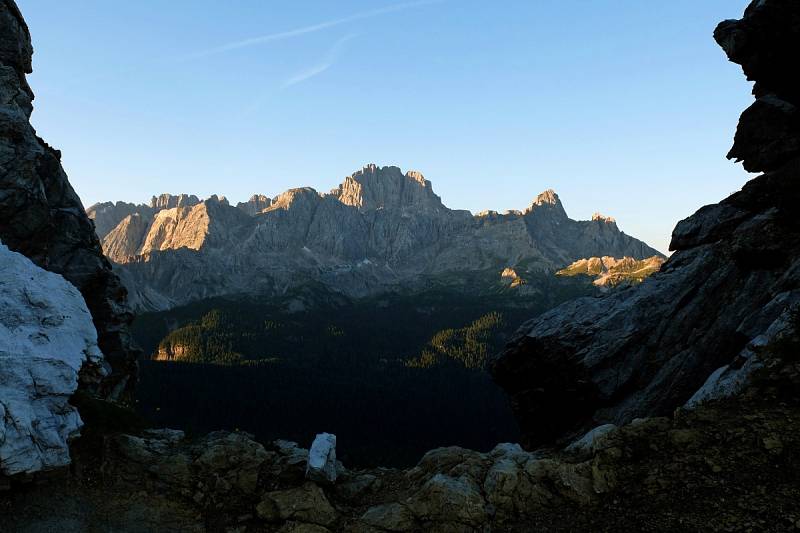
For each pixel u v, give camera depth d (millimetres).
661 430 23422
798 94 32219
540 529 20312
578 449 25734
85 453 25062
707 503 18406
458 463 26141
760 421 21422
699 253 36812
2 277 25641
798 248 31578
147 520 22359
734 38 32281
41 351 24016
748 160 33125
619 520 19266
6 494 21438
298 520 22312
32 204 37156
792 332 24938
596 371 33188
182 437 28828
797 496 17484
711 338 32688
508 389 40250
